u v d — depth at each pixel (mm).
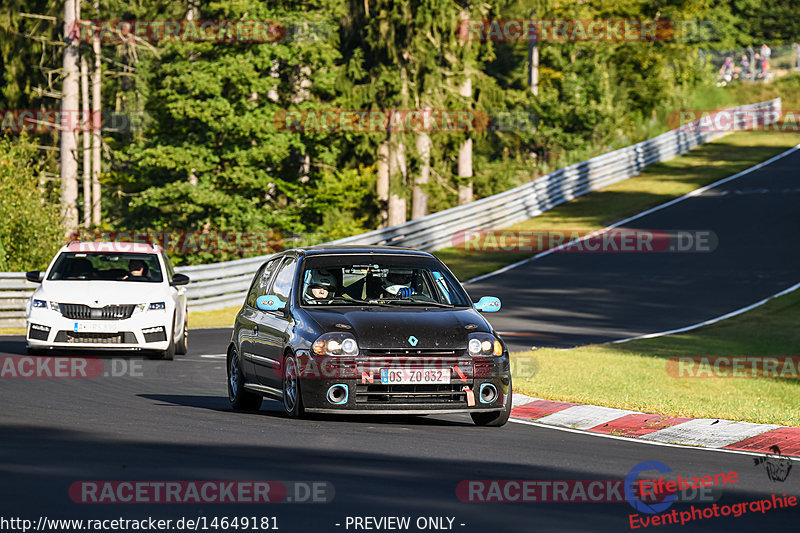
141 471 28516
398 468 30281
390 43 175500
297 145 156625
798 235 139000
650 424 42812
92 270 67062
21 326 97000
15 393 47312
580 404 47469
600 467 32062
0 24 185875
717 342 80500
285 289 43250
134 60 185625
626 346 76625
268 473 28734
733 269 120938
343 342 38562
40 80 199750
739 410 47344
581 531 23703
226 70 149875
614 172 189250
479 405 39438
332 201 169750
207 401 48094
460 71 190875
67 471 28219
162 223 159875
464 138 191375
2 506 24219
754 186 177750
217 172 158125
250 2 152500
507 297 107750
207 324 97938
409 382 38531
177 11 190875
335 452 32750
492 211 152750
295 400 39500
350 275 42906
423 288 43375
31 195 118375
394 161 179125
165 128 158375
